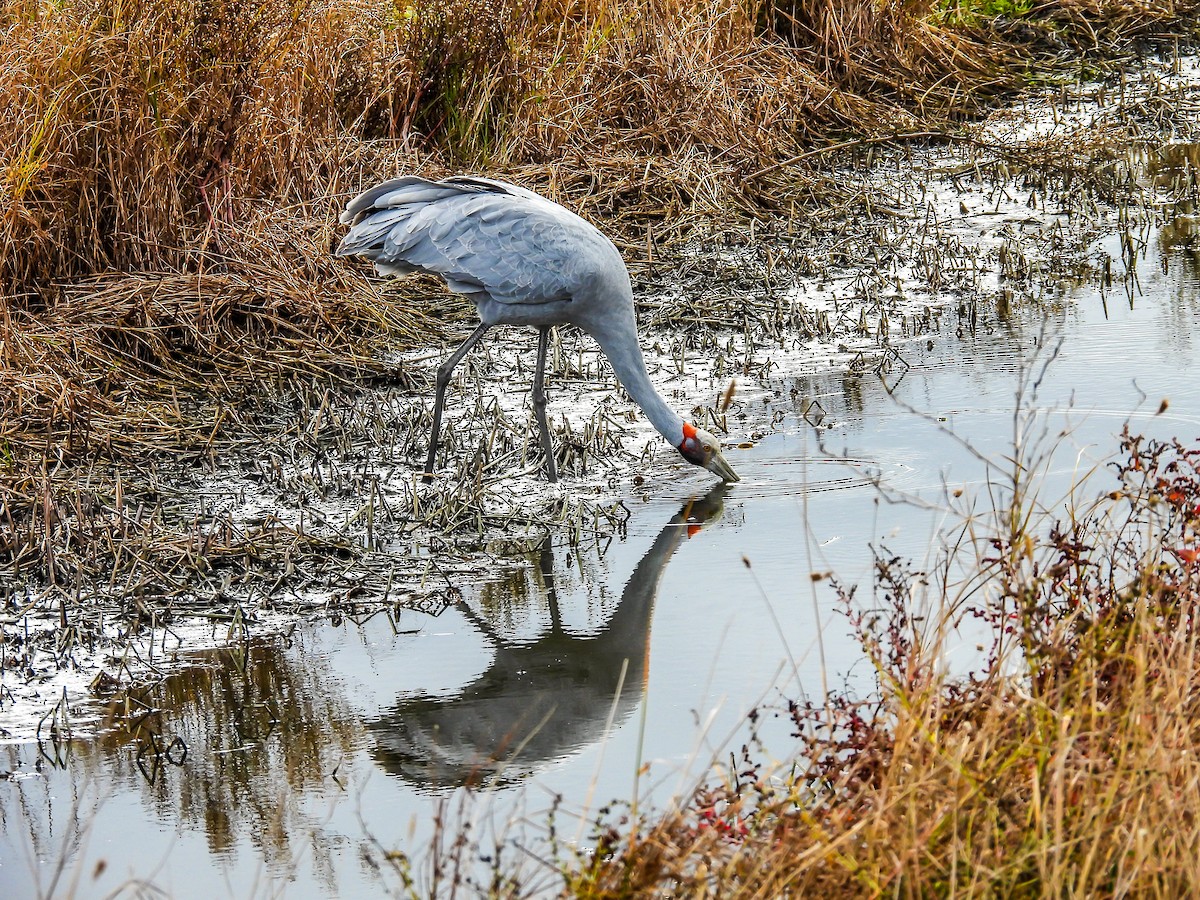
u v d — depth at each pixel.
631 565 10.47
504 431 12.76
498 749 8.14
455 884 6.11
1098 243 17.25
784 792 7.14
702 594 9.89
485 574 10.45
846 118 21.31
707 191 18.08
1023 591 6.89
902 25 22.75
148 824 7.55
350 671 9.09
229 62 15.11
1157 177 19.50
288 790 7.82
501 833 7.19
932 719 6.53
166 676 9.07
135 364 13.61
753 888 5.75
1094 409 12.39
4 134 13.98
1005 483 11.02
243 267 14.55
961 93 22.53
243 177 15.41
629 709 8.48
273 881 7.00
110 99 14.36
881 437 12.30
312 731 8.41
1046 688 6.61
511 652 9.28
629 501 11.63
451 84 18.41
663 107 19.30
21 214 13.66
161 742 8.34
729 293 15.98
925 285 16.20
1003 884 5.66
